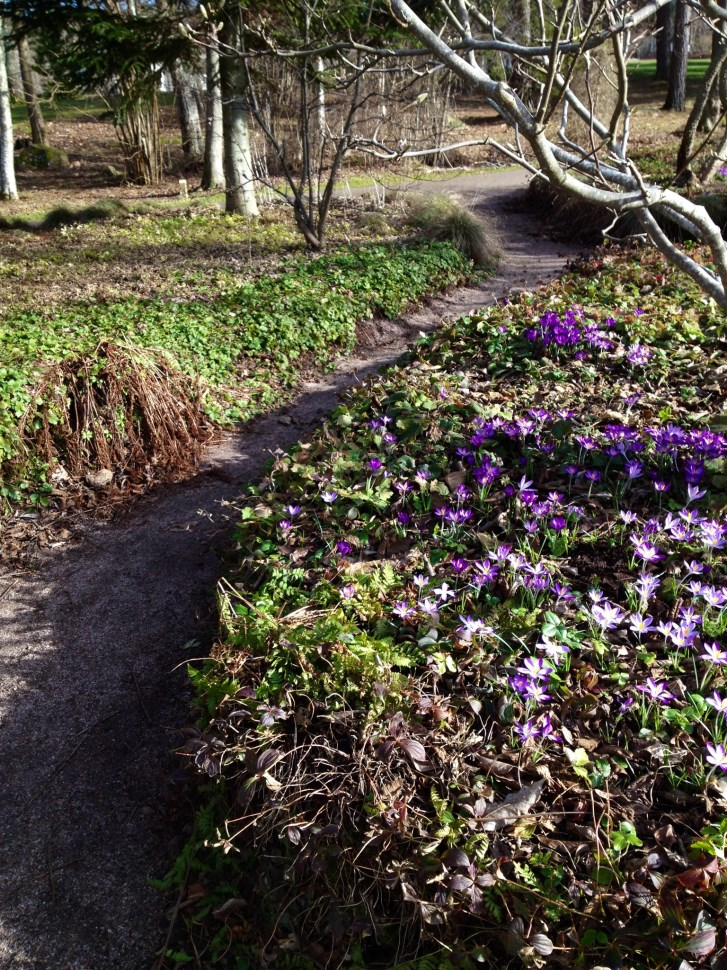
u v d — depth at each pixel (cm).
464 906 241
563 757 280
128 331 761
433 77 1263
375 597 358
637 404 545
